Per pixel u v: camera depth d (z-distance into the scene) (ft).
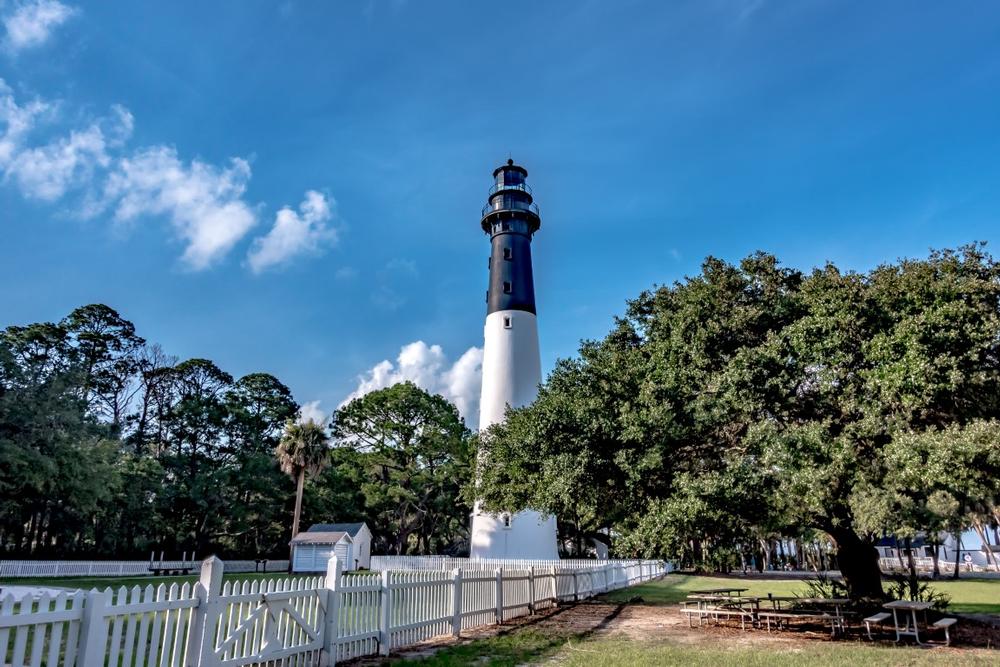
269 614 25.57
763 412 41.91
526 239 124.26
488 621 45.73
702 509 37.81
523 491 60.90
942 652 34.14
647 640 38.96
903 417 36.65
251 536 165.17
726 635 41.27
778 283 48.32
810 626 44.70
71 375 100.32
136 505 134.00
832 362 38.32
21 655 16.20
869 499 36.06
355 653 31.09
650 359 48.34
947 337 34.94
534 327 118.01
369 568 133.49
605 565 84.64
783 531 51.06
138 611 19.77
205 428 166.20
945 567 158.51
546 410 50.57
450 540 196.24
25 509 116.98
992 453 31.12
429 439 161.17
